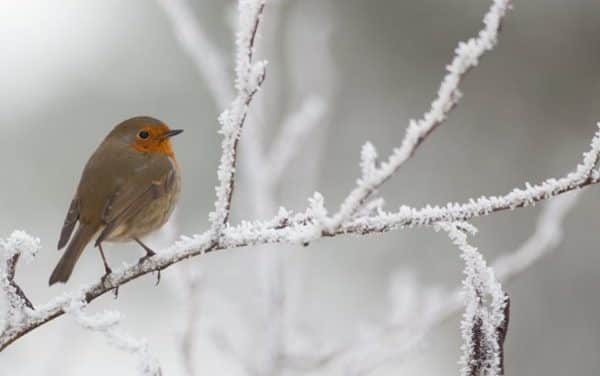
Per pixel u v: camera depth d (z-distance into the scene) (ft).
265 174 29.55
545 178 47.83
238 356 27.50
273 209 29.25
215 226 16.80
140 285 44.80
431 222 15.61
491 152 48.39
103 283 17.85
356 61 46.98
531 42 47.55
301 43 33.86
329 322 37.88
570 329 46.32
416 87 47.14
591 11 46.88
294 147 29.84
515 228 47.83
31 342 33.68
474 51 12.34
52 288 44.73
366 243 46.73
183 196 46.68
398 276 29.48
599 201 46.88
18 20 46.55
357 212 15.11
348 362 27.66
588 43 47.11
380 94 47.26
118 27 47.06
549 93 47.75
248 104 15.61
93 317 16.49
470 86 48.29
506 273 26.63
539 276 46.73
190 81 47.21
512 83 47.93
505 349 46.50
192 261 28.45
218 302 29.22
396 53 46.91
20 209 46.57
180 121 47.34
